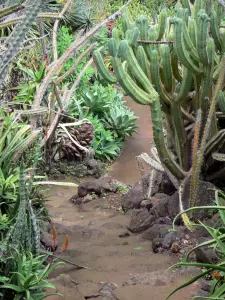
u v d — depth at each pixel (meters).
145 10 12.66
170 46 4.13
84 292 2.86
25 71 5.55
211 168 4.44
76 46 3.72
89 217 4.80
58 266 3.26
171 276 3.04
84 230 4.08
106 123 8.24
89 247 3.69
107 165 7.42
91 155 7.16
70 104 7.14
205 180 4.47
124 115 8.16
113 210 4.99
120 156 7.75
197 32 3.77
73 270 3.23
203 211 3.92
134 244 3.79
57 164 6.89
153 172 4.89
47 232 3.82
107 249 3.65
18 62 5.45
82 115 7.31
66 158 7.03
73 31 9.88
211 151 4.27
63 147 6.95
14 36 1.96
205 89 4.04
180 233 3.64
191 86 4.48
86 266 3.30
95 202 5.21
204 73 3.94
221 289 2.42
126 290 2.87
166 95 4.14
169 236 3.61
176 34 3.75
